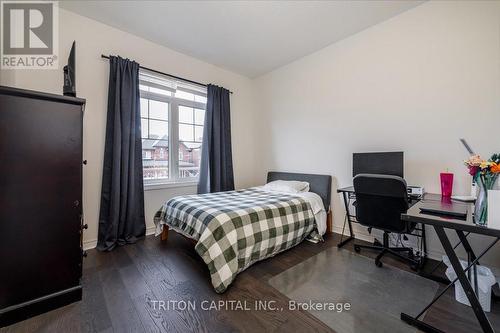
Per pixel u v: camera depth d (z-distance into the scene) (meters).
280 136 3.80
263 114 4.10
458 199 1.79
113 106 2.58
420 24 2.27
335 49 3.00
